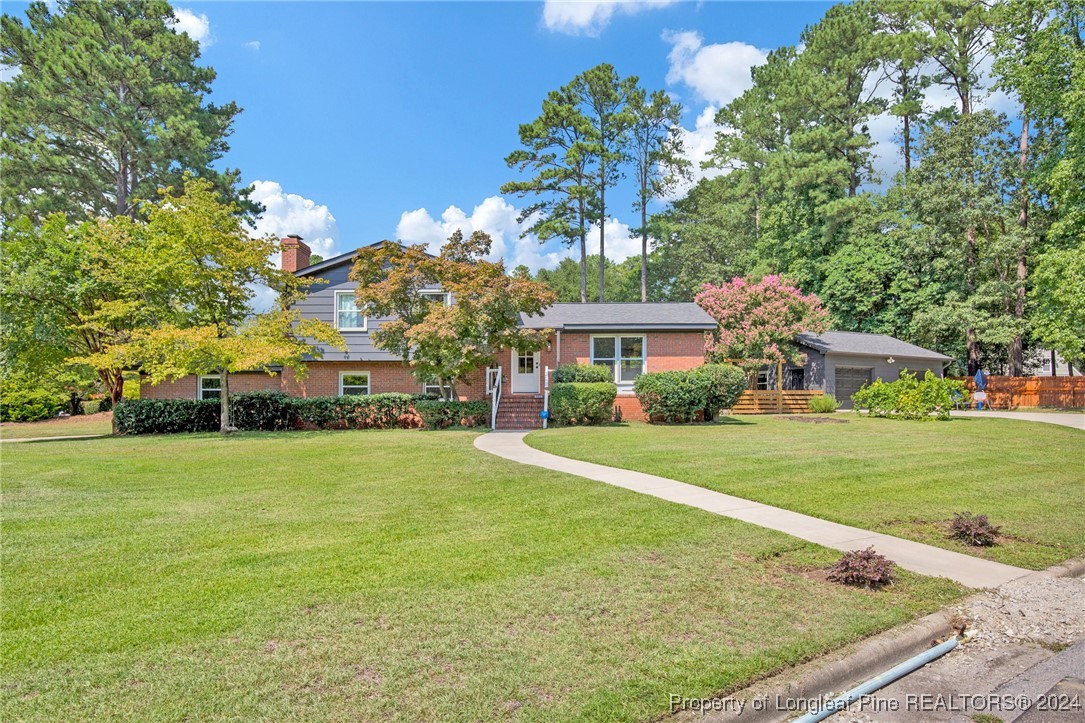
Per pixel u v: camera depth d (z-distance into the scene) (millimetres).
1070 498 8055
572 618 3922
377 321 20938
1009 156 29000
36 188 25875
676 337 21062
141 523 6355
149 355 16438
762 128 41625
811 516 6914
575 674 3213
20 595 4266
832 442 13500
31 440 16094
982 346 32906
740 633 3754
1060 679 3502
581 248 40312
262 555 5203
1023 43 25812
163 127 25703
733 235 41844
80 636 3600
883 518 6871
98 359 16422
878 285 31734
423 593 4312
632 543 5629
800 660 3439
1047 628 4156
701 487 8406
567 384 17984
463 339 16688
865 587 4656
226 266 17516
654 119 40094
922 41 31844
